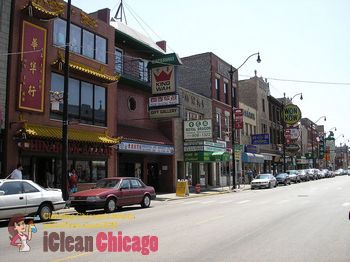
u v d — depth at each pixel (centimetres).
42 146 1920
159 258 788
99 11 2662
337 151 15625
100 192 1680
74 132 2155
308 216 1467
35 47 1981
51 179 2031
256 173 5456
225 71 4497
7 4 1870
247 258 786
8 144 1806
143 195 1938
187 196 2734
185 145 3344
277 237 1024
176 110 2720
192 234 1074
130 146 2592
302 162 8044
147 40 3309
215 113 4072
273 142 6331
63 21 2192
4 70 1838
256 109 5591
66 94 1844
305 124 9300
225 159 3441
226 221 1345
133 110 2900
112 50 2559
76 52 2252
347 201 2098
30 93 1934
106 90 2483
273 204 2003
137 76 2908
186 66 4256
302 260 770
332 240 980
